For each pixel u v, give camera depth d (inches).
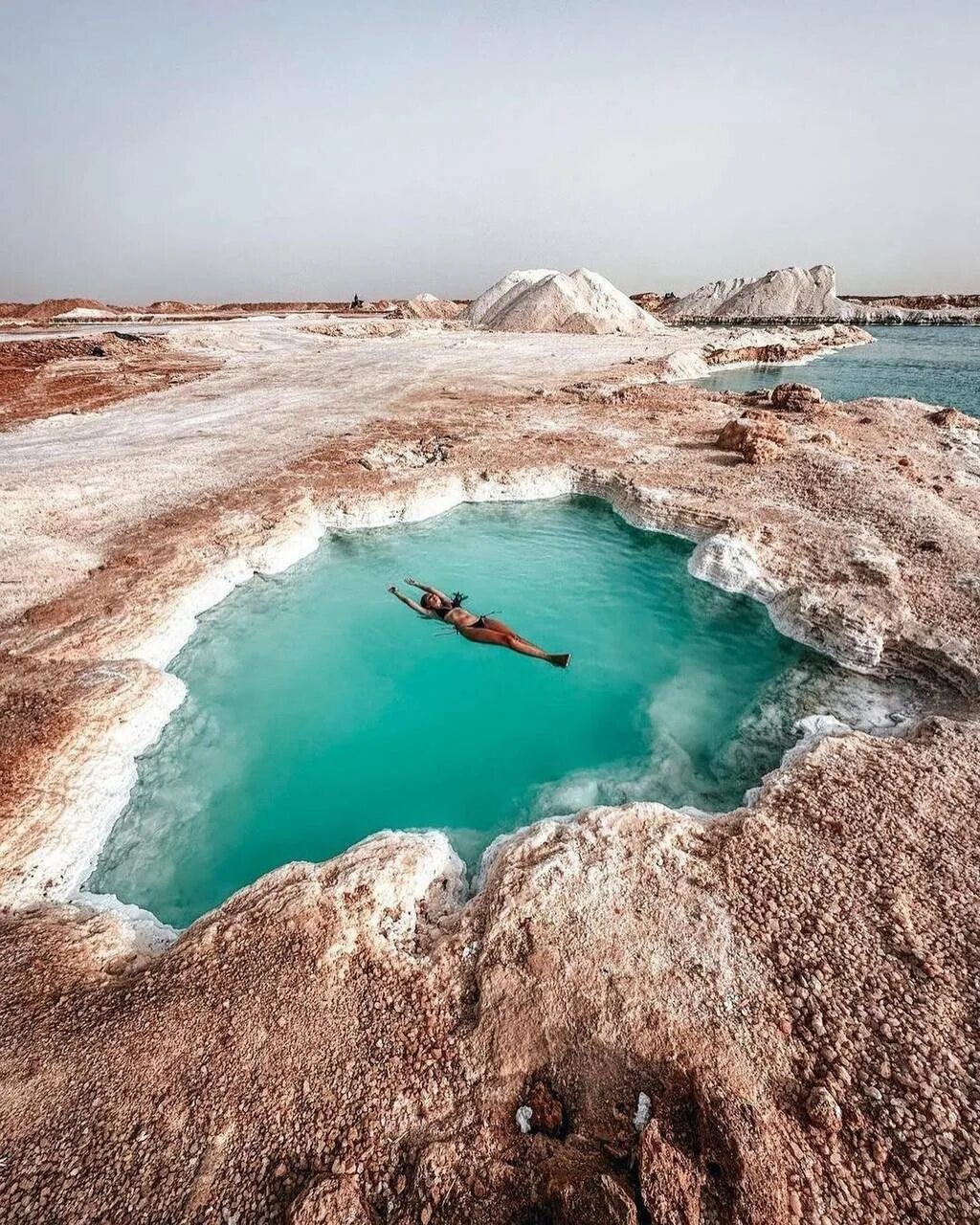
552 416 976.3
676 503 617.6
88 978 238.8
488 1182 170.4
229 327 2341.3
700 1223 157.5
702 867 257.0
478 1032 207.5
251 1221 165.9
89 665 416.5
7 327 2413.9
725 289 3444.9
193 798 359.3
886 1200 161.9
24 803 313.6
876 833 267.1
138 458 815.1
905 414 960.3
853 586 458.9
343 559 614.5
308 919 247.3
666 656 465.4
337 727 413.4
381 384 1278.3
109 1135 186.1
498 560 609.0
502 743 394.3
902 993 208.7
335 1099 191.6
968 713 350.0
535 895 247.9
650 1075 191.9
